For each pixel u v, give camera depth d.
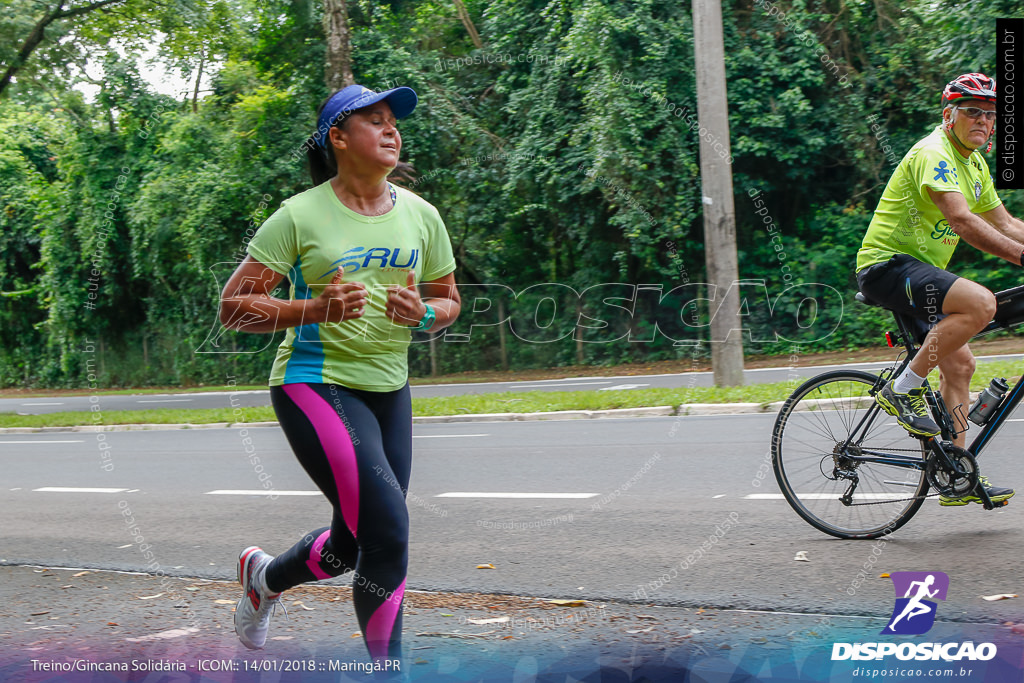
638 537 4.51
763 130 16.86
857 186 17.72
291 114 16.64
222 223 17.75
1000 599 3.18
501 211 12.07
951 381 4.06
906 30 17.00
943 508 4.66
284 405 2.52
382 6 15.44
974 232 3.67
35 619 3.48
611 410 10.45
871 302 4.12
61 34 18.09
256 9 17.06
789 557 3.95
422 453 8.21
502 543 4.58
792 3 16.94
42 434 13.81
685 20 14.63
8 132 27.34
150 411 14.21
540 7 14.24
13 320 27.77
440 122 11.80
